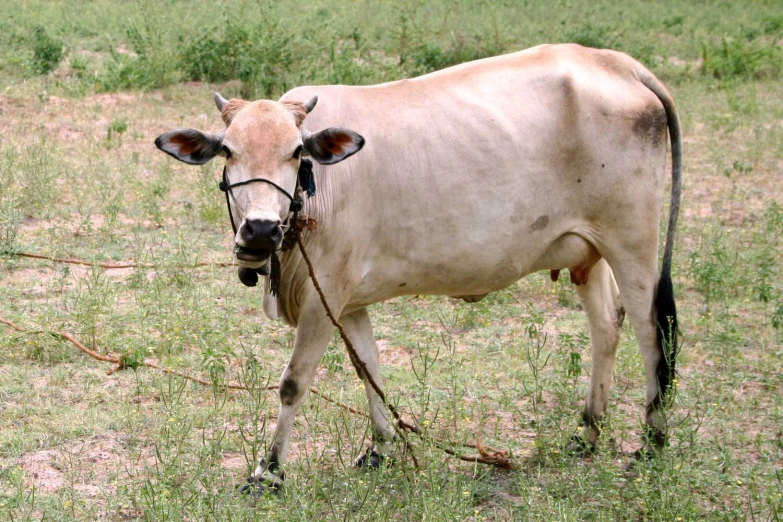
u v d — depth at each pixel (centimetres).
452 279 559
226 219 1001
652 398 581
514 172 545
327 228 514
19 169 1072
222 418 620
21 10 1969
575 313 827
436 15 2166
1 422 601
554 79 558
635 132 561
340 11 2189
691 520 492
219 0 2092
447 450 548
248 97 1522
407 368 712
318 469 545
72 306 774
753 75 1898
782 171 1270
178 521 480
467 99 548
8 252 859
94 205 1014
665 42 2164
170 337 710
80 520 495
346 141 478
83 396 641
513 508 525
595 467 559
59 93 1455
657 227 578
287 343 743
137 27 1780
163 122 1359
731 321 809
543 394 676
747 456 592
